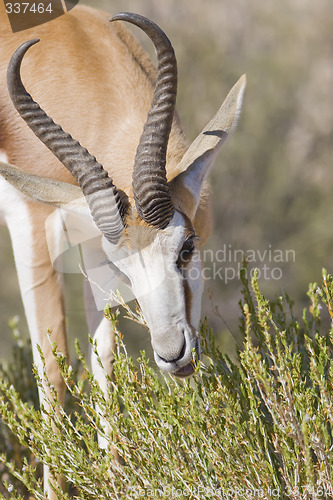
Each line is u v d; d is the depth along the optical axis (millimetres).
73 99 13352
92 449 10297
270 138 31469
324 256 28672
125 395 10367
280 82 33219
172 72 10719
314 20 35625
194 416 10156
